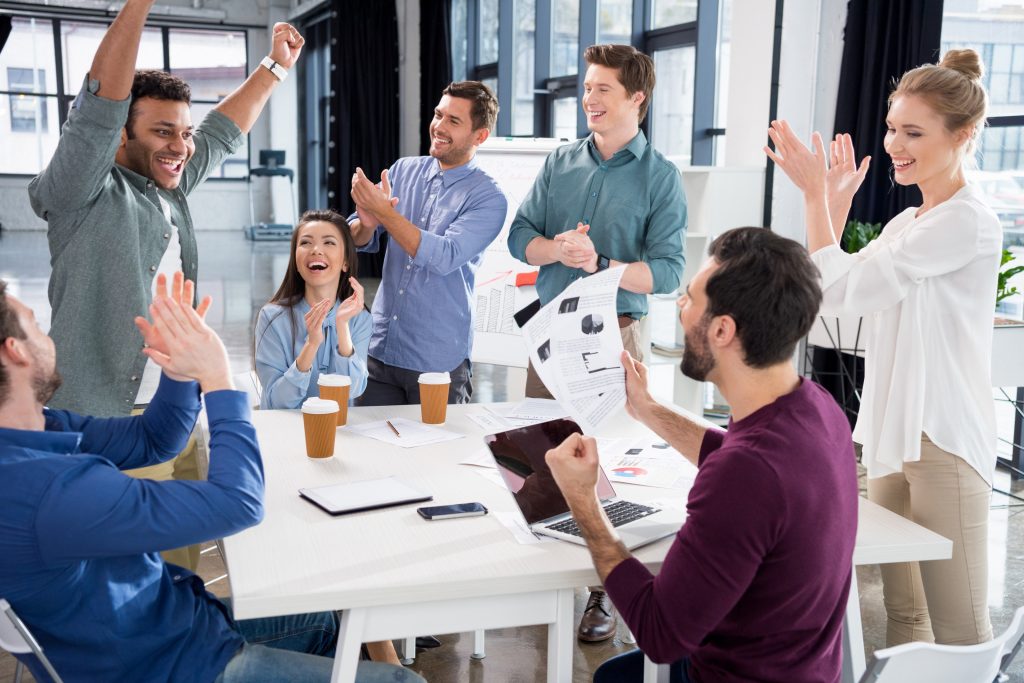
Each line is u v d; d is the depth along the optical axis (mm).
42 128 13461
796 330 1250
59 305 2119
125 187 2135
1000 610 2824
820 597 1242
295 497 1711
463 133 2795
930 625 2061
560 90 7238
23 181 13383
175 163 2240
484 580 1391
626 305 2648
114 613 1300
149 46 14312
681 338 4625
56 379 1336
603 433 2193
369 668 1538
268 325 2398
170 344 1379
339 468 1881
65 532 1199
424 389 2207
